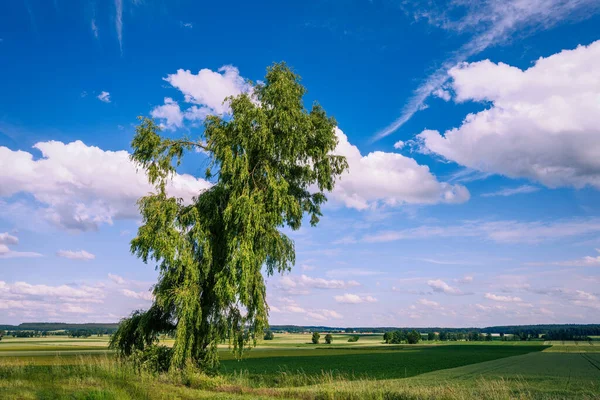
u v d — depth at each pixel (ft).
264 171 99.60
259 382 91.76
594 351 392.88
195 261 95.30
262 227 95.35
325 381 82.99
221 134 98.73
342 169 108.68
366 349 453.99
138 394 54.44
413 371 193.57
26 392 49.03
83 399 46.98
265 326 94.38
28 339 640.99
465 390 73.00
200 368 90.53
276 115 99.55
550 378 158.71
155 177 97.09
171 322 97.76
